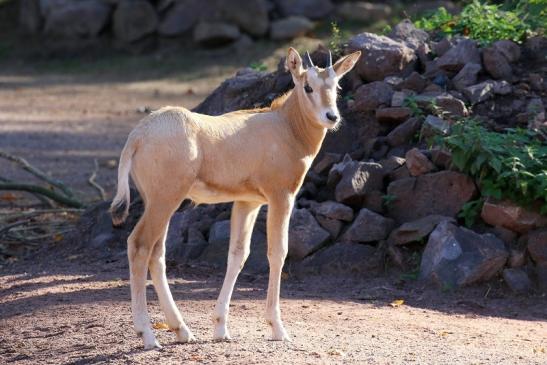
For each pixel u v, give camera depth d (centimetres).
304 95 1545
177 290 1944
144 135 1449
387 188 2184
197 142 1468
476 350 1526
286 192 1543
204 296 1892
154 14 6838
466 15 2772
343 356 1434
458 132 2123
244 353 1441
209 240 2247
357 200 2180
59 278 2112
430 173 2161
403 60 2500
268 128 1540
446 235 2017
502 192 2061
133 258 1463
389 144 2322
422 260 2033
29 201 3198
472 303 1900
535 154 2094
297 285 2022
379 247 2102
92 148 4306
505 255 1991
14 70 6781
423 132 2242
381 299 1914
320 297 1911
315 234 2123
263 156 1519
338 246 2105
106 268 2208
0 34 7331
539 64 2503
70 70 6706
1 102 5703
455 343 1578
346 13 6781
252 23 6650
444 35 2731
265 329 1623
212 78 6184
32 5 7250
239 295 1911
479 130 2116
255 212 1573
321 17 6831
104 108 5462
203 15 6725
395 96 2369
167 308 1512
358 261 2077
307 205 2208
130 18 6850
